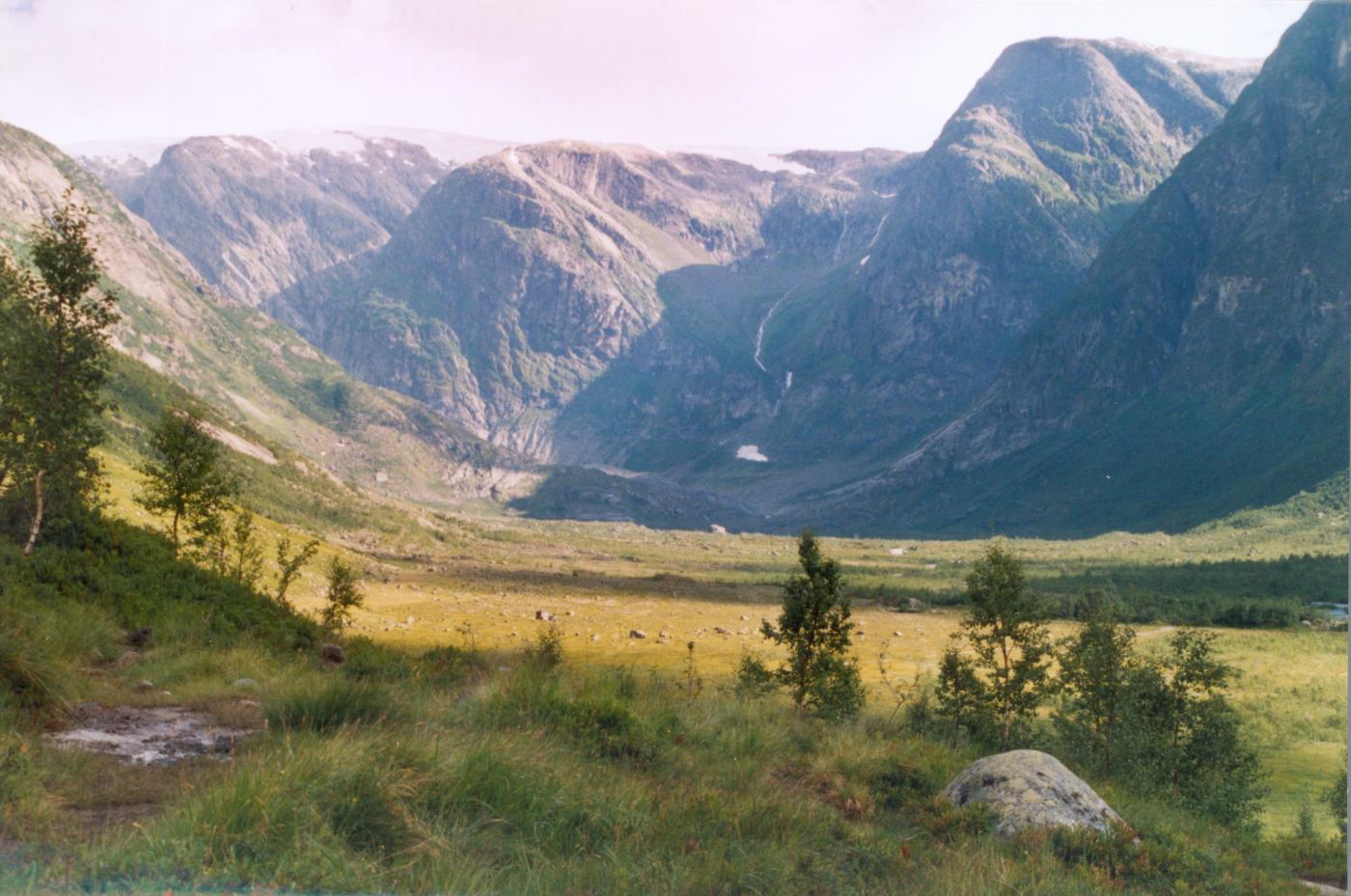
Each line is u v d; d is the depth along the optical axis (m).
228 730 11.36
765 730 15.13
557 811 8.58
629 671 18.84
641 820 8.80
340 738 8.59
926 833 10.78
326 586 76.25
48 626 16.31
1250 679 61.66
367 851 6.93
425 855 7.04
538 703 12.96
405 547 162.25
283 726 10.95
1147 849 11.12
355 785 7.52
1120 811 15.40
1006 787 11.93
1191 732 25.88
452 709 12.79
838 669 22.72
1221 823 21.70
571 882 7.07
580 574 142.88
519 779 8.86
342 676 12.50
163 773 9.02
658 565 187.38
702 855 7.98
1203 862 11.59
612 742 12.23
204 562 34.50
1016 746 24.53
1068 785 12.10
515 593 108.69
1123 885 9.82
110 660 17.64
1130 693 25.69
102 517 29.53
